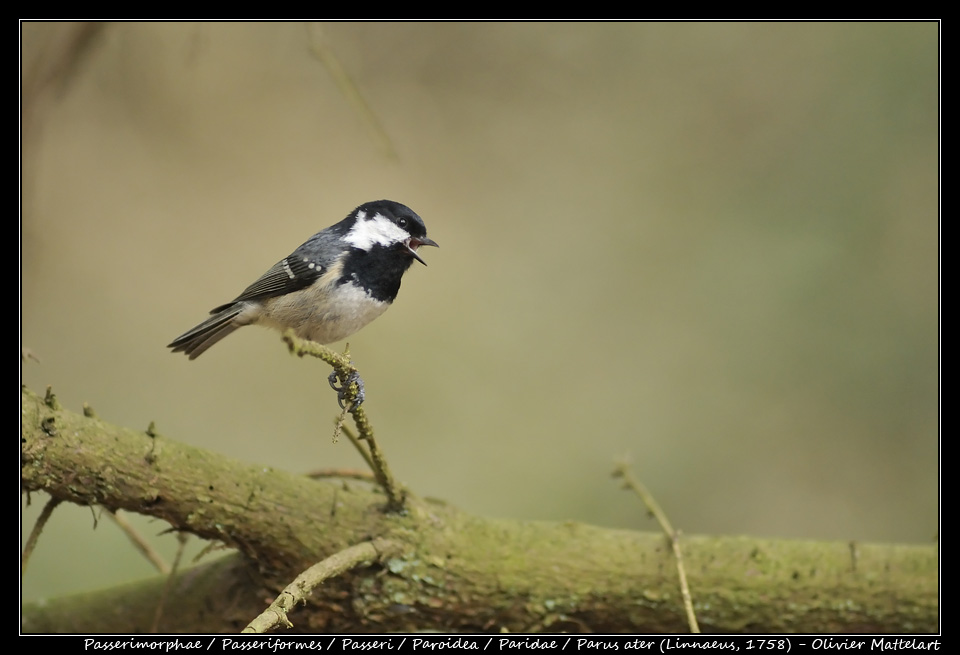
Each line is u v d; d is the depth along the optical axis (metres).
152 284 12.83
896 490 10.86
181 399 12.24
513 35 14.49
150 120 13.23
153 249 12.98
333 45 14.19
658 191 13.57
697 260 12.95
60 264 12.45
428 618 5.82
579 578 5.89
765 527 10.94
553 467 11.65
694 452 11.59
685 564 5.98
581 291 13.27
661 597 5.92
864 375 11.38
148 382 12.29
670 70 13.91
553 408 12.27
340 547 5.64
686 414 11.91
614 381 12.42
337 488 5.88
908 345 11.27
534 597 5.84
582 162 14.10
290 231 13.45
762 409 11.68
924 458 10.84
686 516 11.21
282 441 12.10
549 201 14.05
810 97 12.91
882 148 12.15
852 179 12.27
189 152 13.38
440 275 13.59
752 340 12.11
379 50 14.38
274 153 13.80
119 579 8.93
